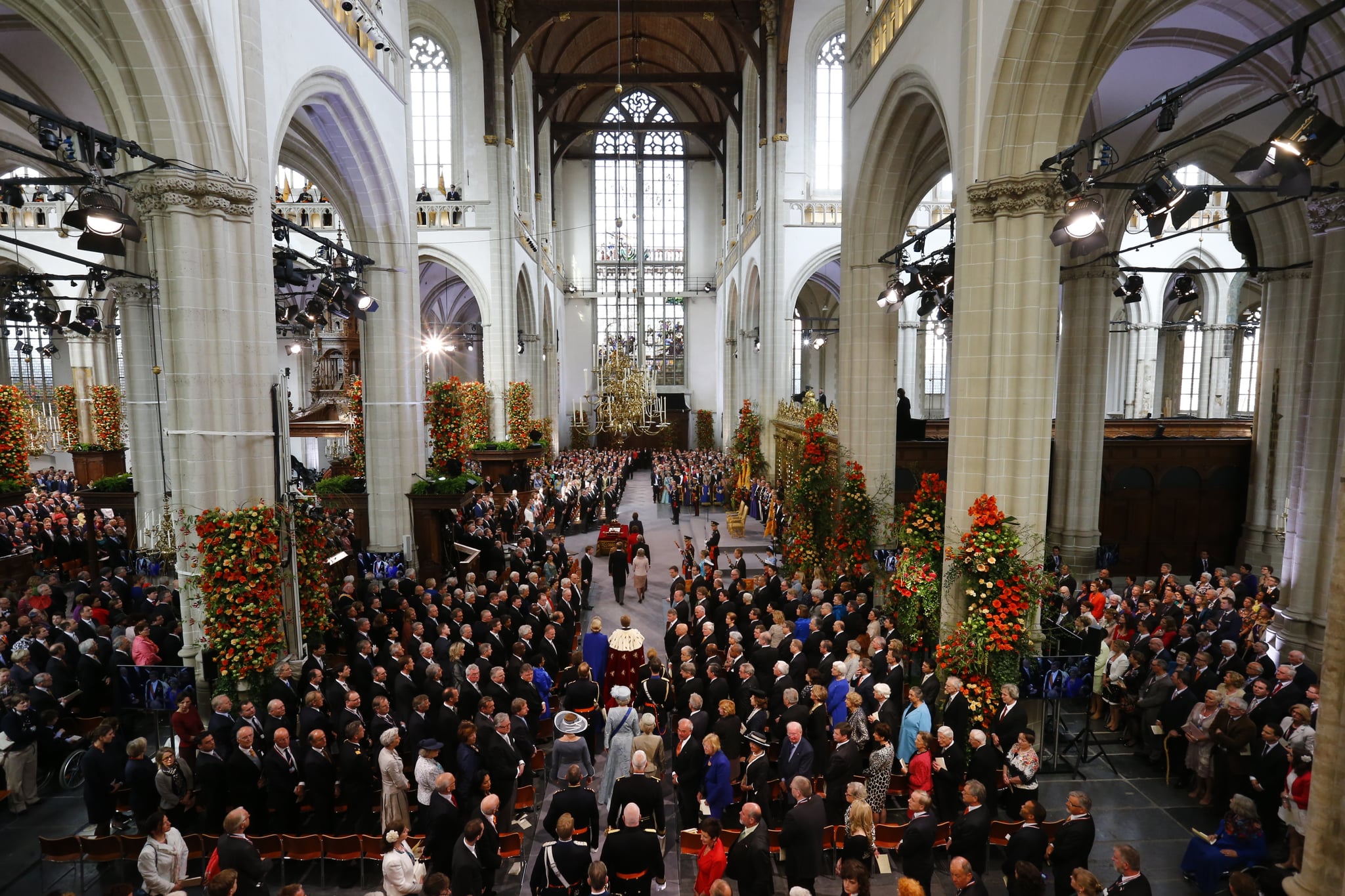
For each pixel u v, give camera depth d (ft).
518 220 93.25
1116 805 26.50
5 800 26.71
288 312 55.62
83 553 53.47
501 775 23.24
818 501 47.06
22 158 61.57
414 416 50.65
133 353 53.52
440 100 87.20
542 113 110.42
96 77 28.25
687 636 33.04
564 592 40.22
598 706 31.17
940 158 50.78
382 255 48.34
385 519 49.52
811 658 31.50
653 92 140.77
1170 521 57.26
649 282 145.79
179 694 27.99
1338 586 15.56
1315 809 15.88
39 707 27.17
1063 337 52.65
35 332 109.60
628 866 18.57
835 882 22.58
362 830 23.41
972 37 29.01
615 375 93.30
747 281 101.19
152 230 29.01
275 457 32.53
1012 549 28.12
